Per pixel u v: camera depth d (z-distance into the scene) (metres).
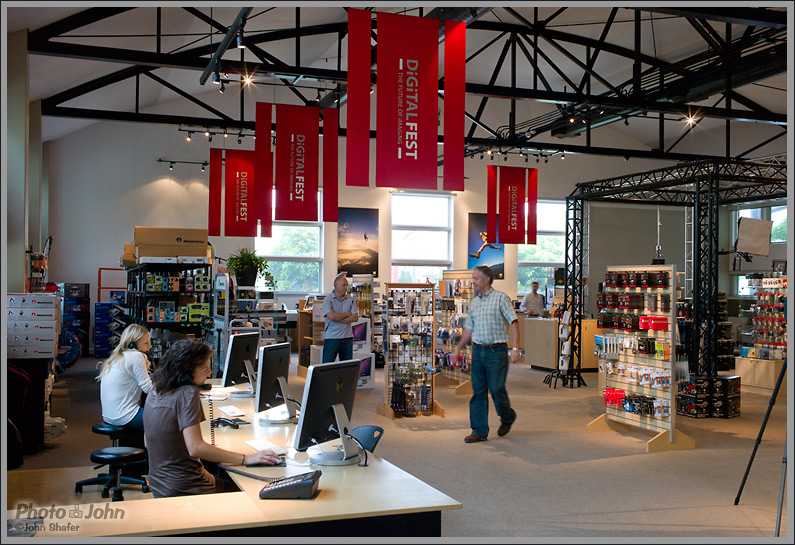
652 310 6.59
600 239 18.41
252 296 10.73
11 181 7.39
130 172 14.81
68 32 8.18
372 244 16.56
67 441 6.44
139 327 5.05
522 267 18.03
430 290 8.28
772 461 5.96
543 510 4.48
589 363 12.45
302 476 2.72
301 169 8.71
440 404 8.67
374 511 2.51
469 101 16.97
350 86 5.33
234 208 11.49
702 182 10.18
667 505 4.64
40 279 8.98
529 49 13.09
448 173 5.49
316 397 3.10
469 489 4.96
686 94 9.87
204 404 4.57
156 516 2.42
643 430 7.22
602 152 12.60
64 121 12.84
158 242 8.32
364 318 10.41
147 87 12.59
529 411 8.34
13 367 5.91
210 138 11.92
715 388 8.23
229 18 9.68
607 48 12.55
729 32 9.30
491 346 6.56
